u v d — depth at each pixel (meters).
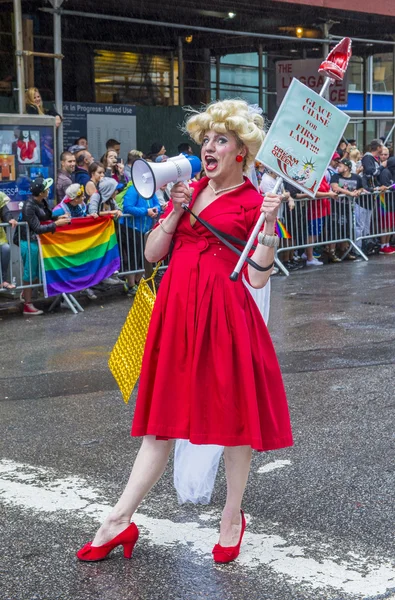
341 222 13.48
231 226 3.50
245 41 17.55
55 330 8.88
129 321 3.89
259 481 4.54
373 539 3.80
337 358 7.31
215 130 3.49
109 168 11.80
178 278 3.53
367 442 5.15
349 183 13.55
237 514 3.61
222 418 3.43
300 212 12.83
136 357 3.82
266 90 19.70
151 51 17.08
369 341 7.96
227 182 3.57
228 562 3.58
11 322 9.38
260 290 4.02
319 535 3.84
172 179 3.49
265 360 3.57
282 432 3.59
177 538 3.82
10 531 3.93
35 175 10.90
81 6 14.34
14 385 6.66
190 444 3.81
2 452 5.09
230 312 3.46
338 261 13.62
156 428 3.47
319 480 4.54
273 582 3.40
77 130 14.16
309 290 10.96
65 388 6.54
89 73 16.02
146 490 3.61
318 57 19.25
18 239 9.56
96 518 4.07
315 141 3.58
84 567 3.55
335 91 16.52
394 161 14.41
